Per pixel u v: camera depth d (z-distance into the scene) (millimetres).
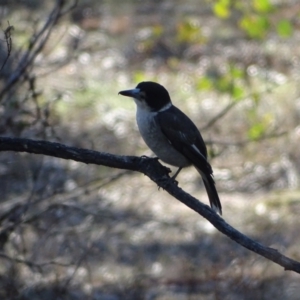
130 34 24922
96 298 11562
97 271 12406
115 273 12555
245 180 16766
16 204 9789
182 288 12195
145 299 11992
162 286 12281
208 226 14422
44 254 11422
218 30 24328
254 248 5762
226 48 22875
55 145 6406
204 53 22797
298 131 18219
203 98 20234
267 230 14484
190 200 6281
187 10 26953
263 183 16578
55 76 20812
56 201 10289
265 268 11578
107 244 13094
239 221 14938
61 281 10531
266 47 22547
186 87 21000
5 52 14555
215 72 21188
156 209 15148
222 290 11312
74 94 20219
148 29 24922
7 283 9391
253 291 11219
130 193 15617
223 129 18344
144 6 27516
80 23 24812
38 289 9945
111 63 22766
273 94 19734
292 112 18906
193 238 13969
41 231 10570
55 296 9906
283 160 17234
